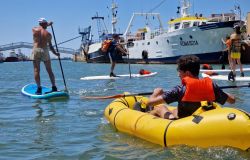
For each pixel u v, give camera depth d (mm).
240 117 4094
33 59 9492
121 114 5676
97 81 14320
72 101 8727
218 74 15812
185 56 4863
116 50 15688
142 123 5043
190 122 4410
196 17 30688
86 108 7691
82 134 5480
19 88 12250
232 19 29547
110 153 4500
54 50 9734
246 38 29344
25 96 9836
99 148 4730
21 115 7047
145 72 16734
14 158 4391
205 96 4660
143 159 4219
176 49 30375
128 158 4285
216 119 4227
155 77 15859
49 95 9195
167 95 4770
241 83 12062
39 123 6277
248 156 4039
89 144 4934
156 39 32594
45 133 5570
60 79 16234
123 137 5238
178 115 4855
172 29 31547
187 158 4121
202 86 4676
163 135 4570
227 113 4215
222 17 29766
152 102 4844
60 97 9242
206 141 4223
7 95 10156
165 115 5117
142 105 5969
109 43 15672
